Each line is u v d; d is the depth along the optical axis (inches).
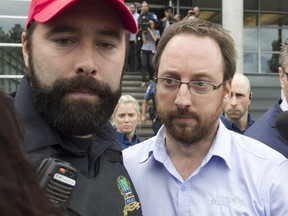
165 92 70.2
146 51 418.6
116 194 58.2
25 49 57.6
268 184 71.1
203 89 69.1
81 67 52.9
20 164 25.1
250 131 111.7
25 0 421.1
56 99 53.0
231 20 450.6
